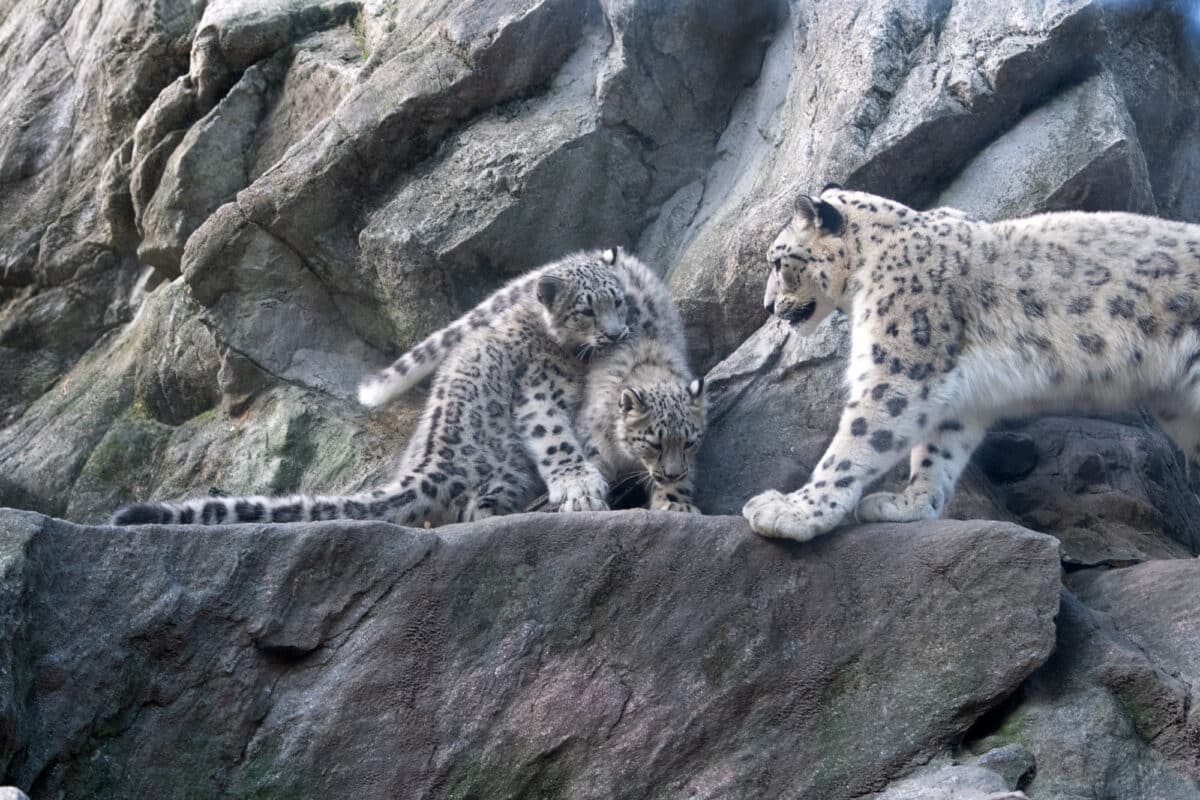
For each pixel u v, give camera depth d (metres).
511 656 8.87
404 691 8.78
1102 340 9.75
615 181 13.51
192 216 14.52
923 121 11.91
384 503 10.86
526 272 13.40
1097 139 11.76
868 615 8.82
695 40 13.58
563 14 13.47
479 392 11.73
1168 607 9.22
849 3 12.98
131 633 8.56
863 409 9.70
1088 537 11.08
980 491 11.12
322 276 13.71
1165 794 8.19
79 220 15.96
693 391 11.21
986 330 9.95
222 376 13.70
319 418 13.30
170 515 10.09
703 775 8.60
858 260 10.50
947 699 8.52
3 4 18.23
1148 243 9.88
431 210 13.20
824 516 9.05
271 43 14.75
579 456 11.41
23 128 16.58
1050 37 11.76
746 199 13.07
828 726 8.64
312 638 8.80
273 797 8.55
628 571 9.00
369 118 13.25
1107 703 8.50
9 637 8.04
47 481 14.06
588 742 8.70
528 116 13.52
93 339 15.77
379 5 14.82
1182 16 13.39
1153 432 12.61
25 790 8.09
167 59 15.55
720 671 8.81
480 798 8.63
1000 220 11.67
